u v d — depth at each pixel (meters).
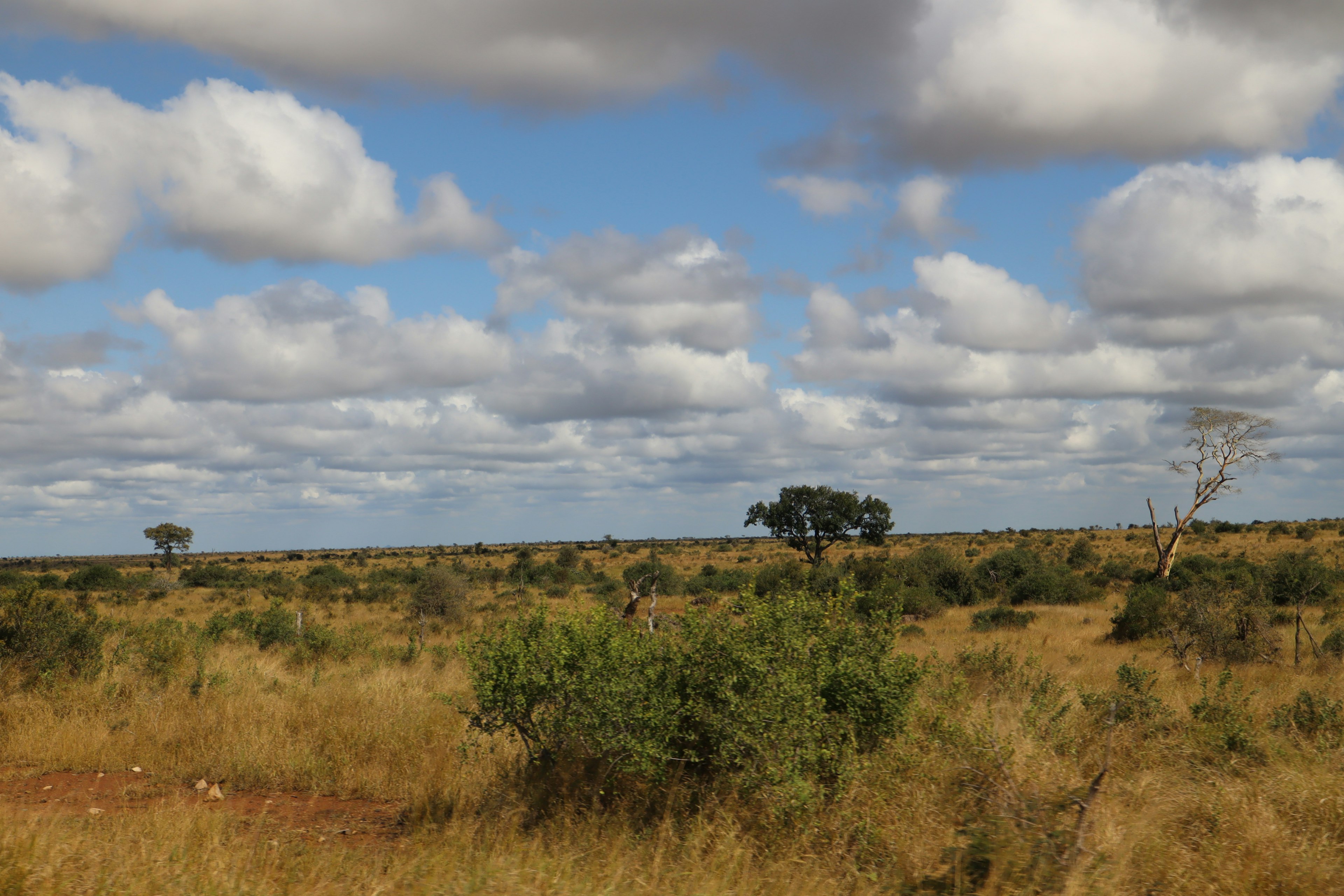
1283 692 13.05
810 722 6.46
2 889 4.68
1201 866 5.28
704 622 7.05
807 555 65.69
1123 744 8.44
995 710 9.12
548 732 6.98
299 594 48.75
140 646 15.04
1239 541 73.88
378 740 9.84
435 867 5.43
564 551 69.00
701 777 6.83
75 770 9.44
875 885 5.13
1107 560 65.44
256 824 7.34
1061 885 4.80
